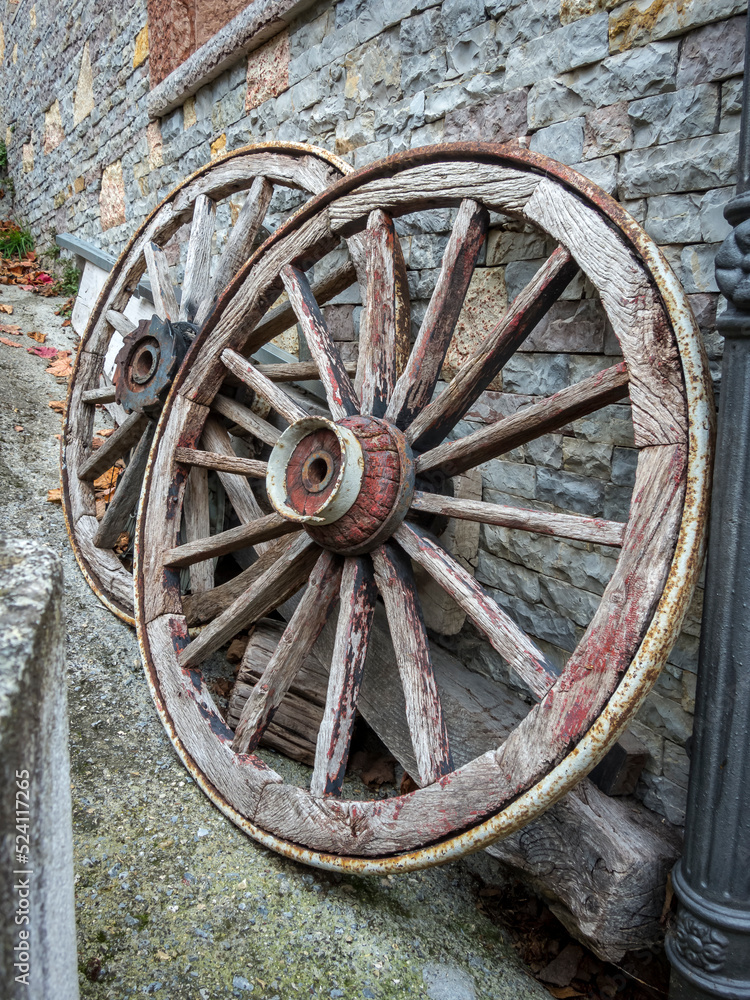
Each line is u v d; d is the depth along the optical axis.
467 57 2.21
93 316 3.29
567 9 1.88
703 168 1.63
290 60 3.03
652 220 1.75
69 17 5.35
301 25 2.93
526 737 1.40
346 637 1.75
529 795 1.35
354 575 1.80
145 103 4.31
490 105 2.14
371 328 1.91
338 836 1.64
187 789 2.00
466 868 1.98
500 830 1.38
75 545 2.99
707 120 1.62
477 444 1.67
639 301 1.38
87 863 1.71
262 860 1.80
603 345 1.89
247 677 2.21
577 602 2.03
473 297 2.26
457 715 1.94
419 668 1.65
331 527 1.75
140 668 2.46
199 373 2.39
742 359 1.30
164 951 1.53
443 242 2.30
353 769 2.26
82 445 3.20
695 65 1.63
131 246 3.25
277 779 1.81
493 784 1.42
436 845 1.48
